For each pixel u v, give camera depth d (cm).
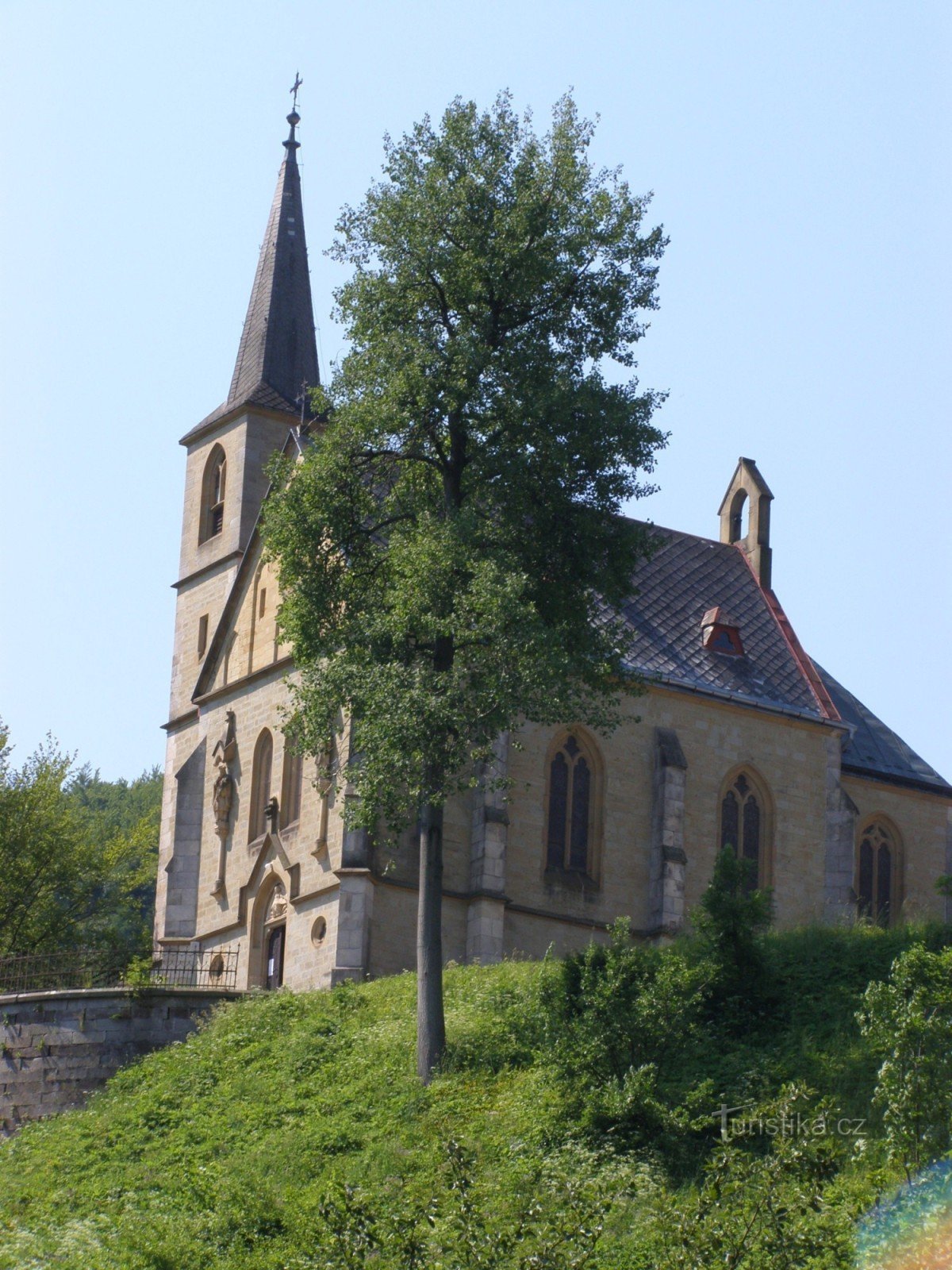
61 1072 4991
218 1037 4800
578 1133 3628
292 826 5672
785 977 4188
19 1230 3797
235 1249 3506
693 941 4406
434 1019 4222
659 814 5881
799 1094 2825
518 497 4472
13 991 5447
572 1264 2584
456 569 4322
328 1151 3953
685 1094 3719
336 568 4525
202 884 6031
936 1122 3083
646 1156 3525
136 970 5066
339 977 5247
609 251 4550
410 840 5484
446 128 4559
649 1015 3747
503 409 4419
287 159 7612
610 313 4541
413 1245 2716
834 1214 2883
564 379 4428
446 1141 2914
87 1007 5022
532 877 5666
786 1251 2586
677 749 5962
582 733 5881
